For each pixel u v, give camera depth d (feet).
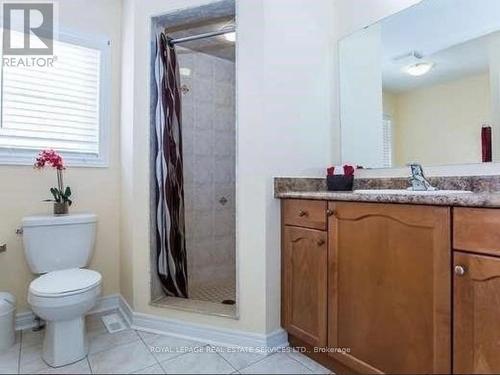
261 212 5.74
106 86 7.72
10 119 6.73
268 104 5.81
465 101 5.27
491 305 3.38
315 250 5.18
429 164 5.69
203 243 9.26
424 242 3.80
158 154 6.95
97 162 7.59
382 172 6.33
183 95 8.87
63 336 5.25
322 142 6.75
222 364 5.25
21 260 6.68
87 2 7.49
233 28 6.73
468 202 3.41
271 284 5.76
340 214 4.76
